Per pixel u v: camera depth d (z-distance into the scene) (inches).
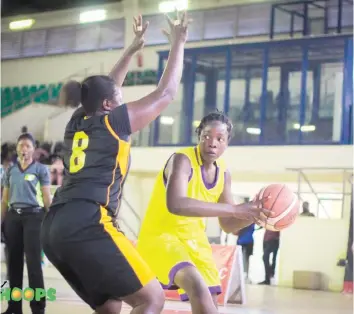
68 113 718.5
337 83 591.5
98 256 105.3
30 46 828.6
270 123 617.9
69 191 109.3
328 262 478.6
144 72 726.5
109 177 109.0
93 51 784.3
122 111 110.0
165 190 141.9
